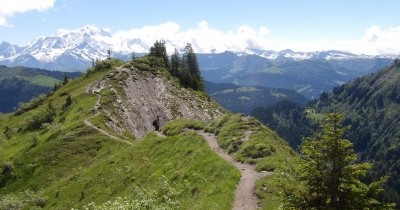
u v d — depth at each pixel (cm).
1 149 10662
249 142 4784
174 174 4416
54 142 9181
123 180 5512
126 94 13250
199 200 3453
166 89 14875
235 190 3403
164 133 7631
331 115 1894
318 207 1920
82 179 6356
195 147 5306
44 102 15675
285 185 2080
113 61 17788
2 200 6881
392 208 1864
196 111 14412
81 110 11694
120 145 8788
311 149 1922
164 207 3284
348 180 1903
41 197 6444
